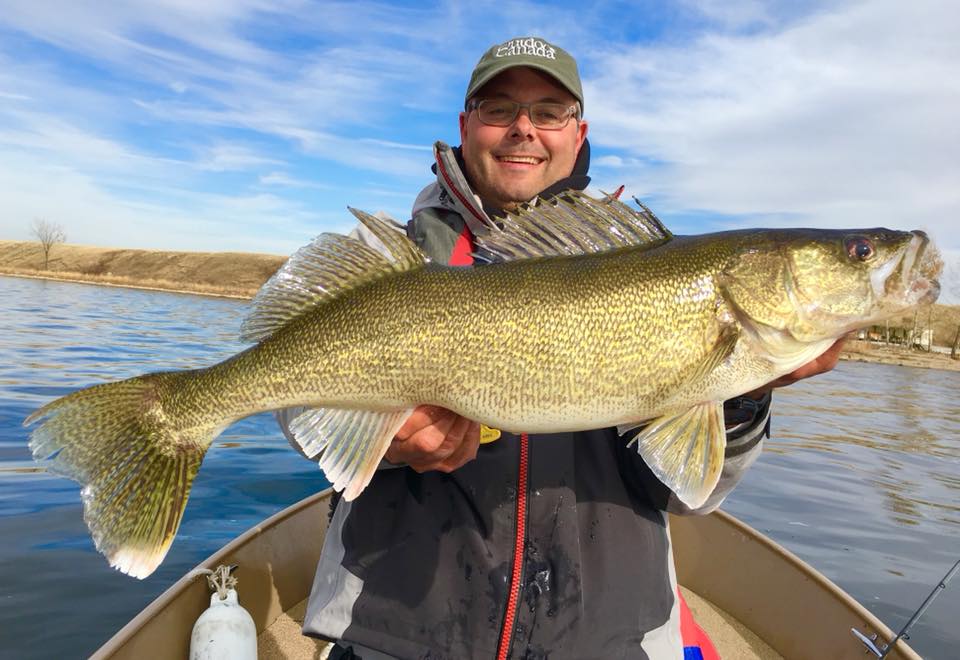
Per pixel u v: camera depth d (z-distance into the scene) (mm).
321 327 641
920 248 654
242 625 765
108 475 634
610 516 658
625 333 619
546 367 613
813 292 647
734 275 640
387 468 664
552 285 621
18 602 1107
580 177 854
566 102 851
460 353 615
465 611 615
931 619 1341
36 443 617
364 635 623
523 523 627
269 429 2398
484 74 827
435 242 784
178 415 660
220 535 1432
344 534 670
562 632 608
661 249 652
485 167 868
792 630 913
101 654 621
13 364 3195
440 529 635
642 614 632
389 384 627
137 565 622
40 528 1396
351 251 651
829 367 683
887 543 1778
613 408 622
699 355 631
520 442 648
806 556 1662
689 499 606
